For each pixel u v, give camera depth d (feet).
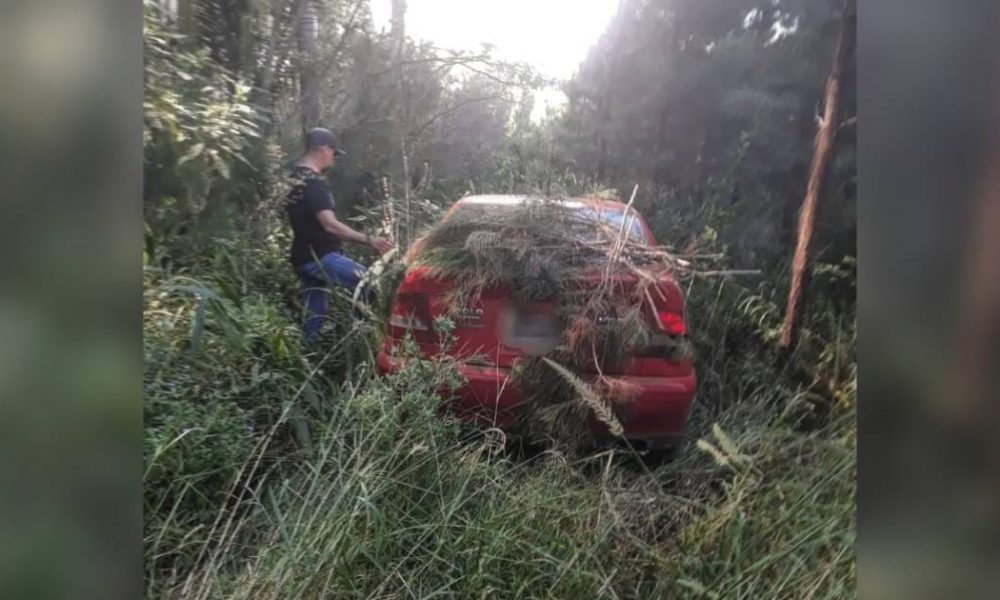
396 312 10.49
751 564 8.05
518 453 9.96
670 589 7.89
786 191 12.84
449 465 8.65
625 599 7.95
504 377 9.87
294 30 14.10
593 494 8.95
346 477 8.19
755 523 8.45
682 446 10.25
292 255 12.20
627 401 9.89
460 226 10.88
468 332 10.21
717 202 13.58
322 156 12.74
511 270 10.22
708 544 8.34
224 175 11.14
